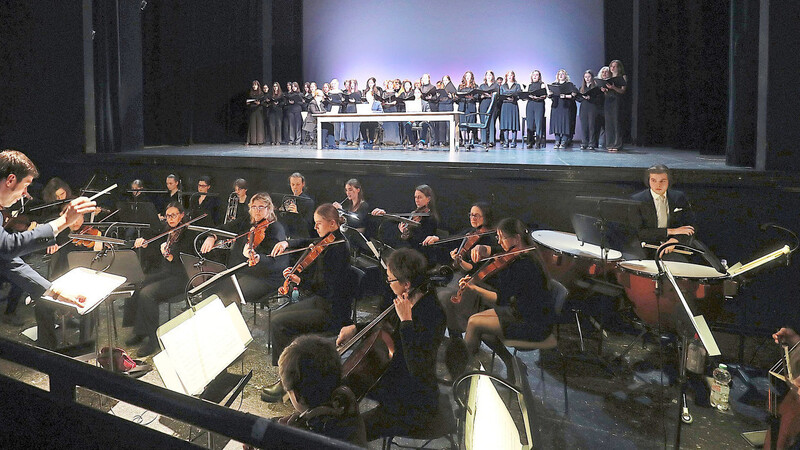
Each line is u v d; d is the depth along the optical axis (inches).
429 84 477.1
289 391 88.5
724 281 146.5
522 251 154.9
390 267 116.3
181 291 191.9
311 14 617.3
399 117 407.8
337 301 166.2
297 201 263.1
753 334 198.2
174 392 54.6
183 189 364.5
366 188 317.7
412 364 110.6
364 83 608.7
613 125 376.8
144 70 525.3
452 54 575.2
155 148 466.3
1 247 98.4
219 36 578.9
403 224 235.9
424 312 113.0
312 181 332.5
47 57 391.9
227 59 586.9
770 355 180.7
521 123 497.4
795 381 107.1
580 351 184.7
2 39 394.0
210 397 110.2
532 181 279.7
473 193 292.8
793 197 222.1
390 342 114.8
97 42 394.3
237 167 349.7
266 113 524.4
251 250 190.9
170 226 214.7
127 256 165.5
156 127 538.3
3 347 63.2
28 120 400.2
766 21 225.8
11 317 214.5
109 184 384.2
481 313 155.0
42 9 387.5
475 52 566.9
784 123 225.6
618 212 185.0
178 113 544.7
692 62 422.6
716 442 130.5
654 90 479.2
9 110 400.2
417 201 237.9
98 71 396.8
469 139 434.0
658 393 154.3
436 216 237.8
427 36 581.6
